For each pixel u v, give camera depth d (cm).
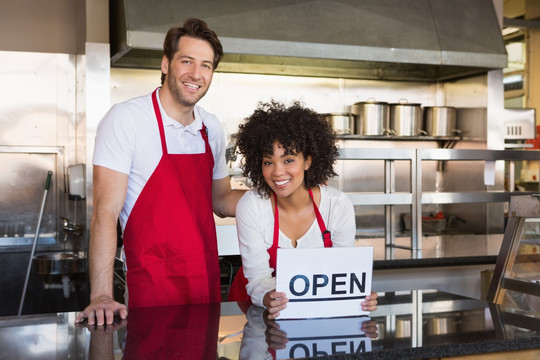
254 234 180
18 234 455
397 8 493
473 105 553
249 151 179
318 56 454
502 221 547
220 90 521
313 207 185
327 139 178
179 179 214
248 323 151
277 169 169
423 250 357
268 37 442
